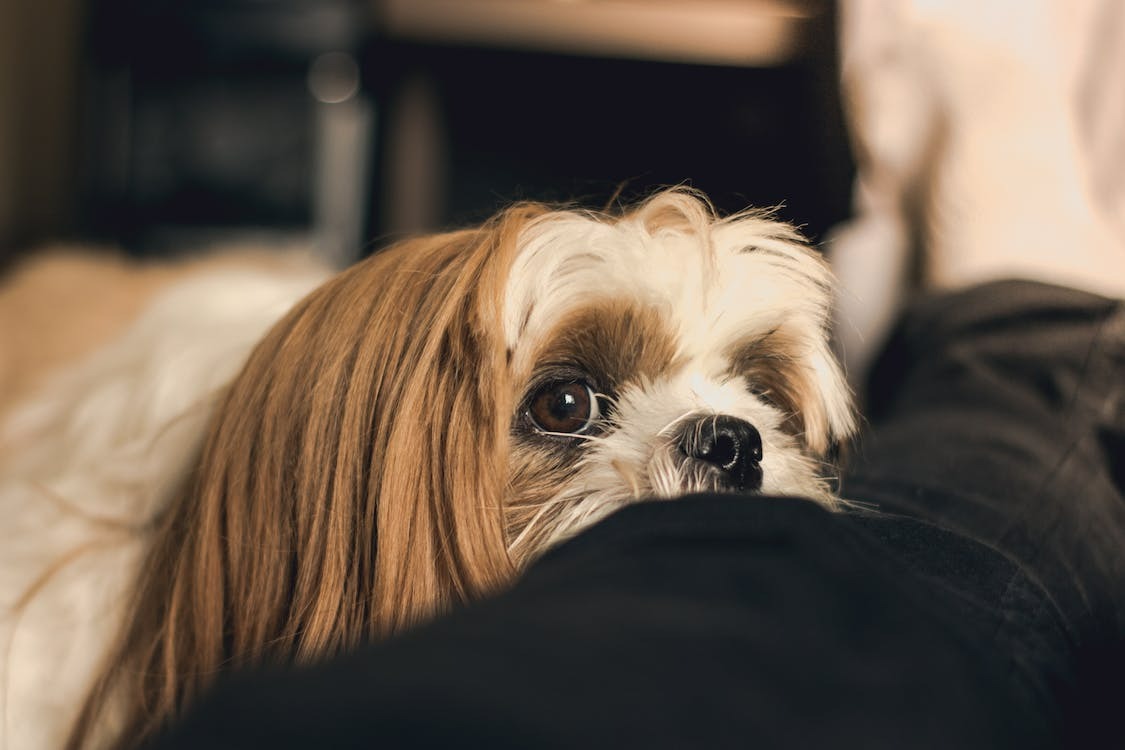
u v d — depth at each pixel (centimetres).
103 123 127
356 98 124
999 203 54
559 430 43
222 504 41
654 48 99
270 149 126
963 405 45
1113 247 53
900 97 56
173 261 96
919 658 20
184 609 41
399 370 40
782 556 24
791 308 45
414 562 39
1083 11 55
